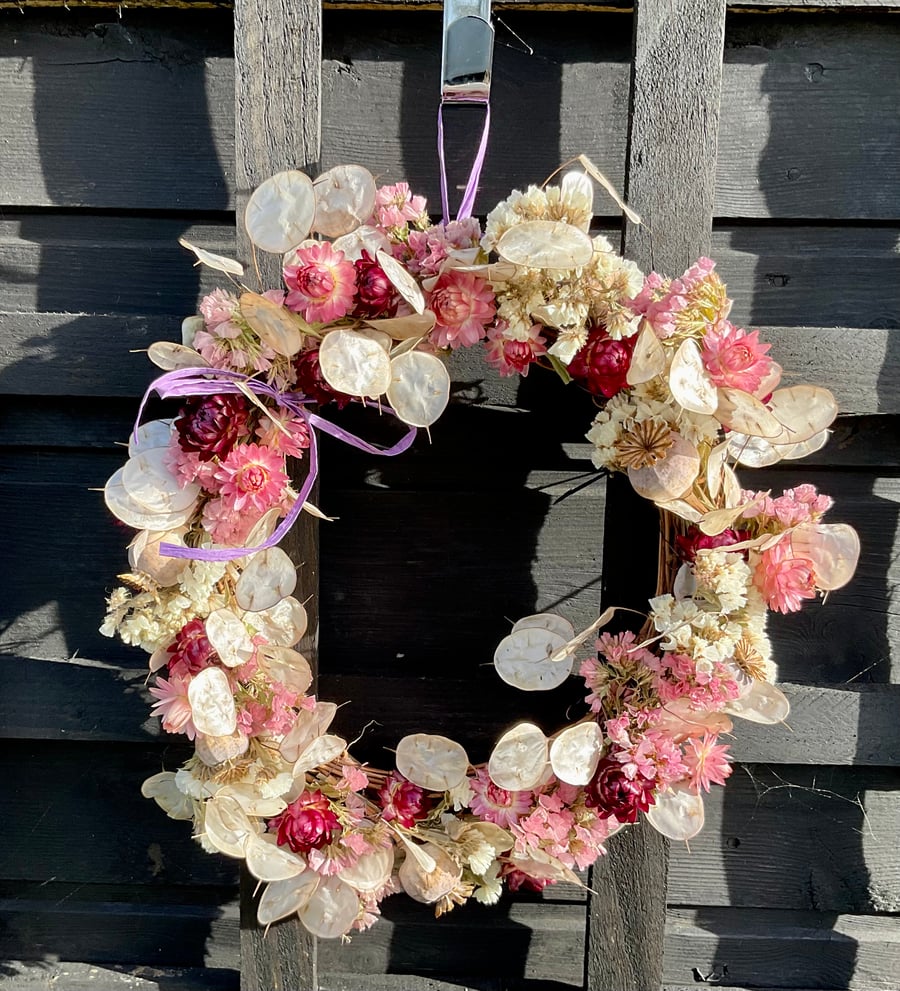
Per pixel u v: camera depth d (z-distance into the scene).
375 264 0.43
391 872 0.49
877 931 0.56
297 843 0.46
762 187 0.53
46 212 0.55
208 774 0.46
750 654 0.44
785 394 0.44
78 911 0.57
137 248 0.54
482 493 0.55
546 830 0.47
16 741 0.56
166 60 0.53
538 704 0.55
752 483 0.54
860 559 0.54
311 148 0.47
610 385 0.44
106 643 0.55
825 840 0.56
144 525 0.44
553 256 0.41
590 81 0.52
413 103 0.53
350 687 0.54
